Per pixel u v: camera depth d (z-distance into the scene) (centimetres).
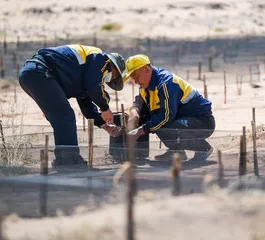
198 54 9925
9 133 3531
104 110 3009
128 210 1574
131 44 11469
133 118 3123
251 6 17150
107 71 3005
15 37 13325
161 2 16612
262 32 15300
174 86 3019
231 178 2444
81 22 15788
